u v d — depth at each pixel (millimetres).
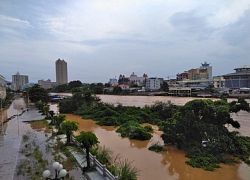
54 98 78250
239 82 102375
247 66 108062
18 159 15008
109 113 36781
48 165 13844
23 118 35812
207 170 14000
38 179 11711
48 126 27969
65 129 18203
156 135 24062
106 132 26375
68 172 12828
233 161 15406
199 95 88625
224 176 13102
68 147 17594
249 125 27625
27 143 19406
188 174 13469
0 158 15227
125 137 23344
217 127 18062
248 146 17797
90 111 42031
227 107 18703
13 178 11914
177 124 19109
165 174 13492
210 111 18469
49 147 17922
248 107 18594
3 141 20141
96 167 13219
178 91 100812
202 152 16578
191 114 18562
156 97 97562
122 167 12492
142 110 37344
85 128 29188
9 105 60906
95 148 16391
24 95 87375
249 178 12781
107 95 121062
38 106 49000
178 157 16703
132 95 117812
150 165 15023
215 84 111438
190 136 18391
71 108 45625
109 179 11680
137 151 18297
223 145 16359
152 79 148125
